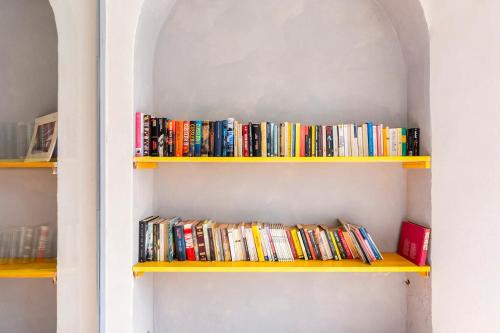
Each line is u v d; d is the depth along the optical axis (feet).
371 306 7.06
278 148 6.31
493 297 5.23
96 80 5.68
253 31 7.11
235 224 6.85
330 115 7.07
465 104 5.58
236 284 7.06
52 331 4.51
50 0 4.41
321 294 7.06
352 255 6.42
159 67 7.06
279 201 7.09
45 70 4.31
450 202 5.73
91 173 5.51
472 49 5.52
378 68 7.09
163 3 6.57
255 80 7.10
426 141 6.19
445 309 5.75
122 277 5.70
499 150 5.23
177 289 7.04
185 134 6.28
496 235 5.23
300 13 7.09
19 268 3.92
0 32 3.57
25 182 3.99
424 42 6.23
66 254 4.80
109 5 5.78
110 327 5.68
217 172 7.09
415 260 6.23
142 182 6.32
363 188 7.08
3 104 3.62
